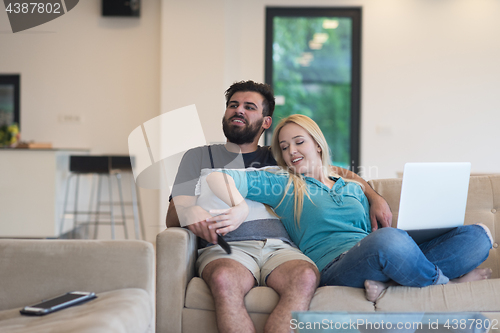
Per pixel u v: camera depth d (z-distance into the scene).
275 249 1.74
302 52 5.08
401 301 1.48
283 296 1.46
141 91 5.01
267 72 5.05
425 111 5.01
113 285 1.55
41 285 1.54
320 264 1.68
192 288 1.56
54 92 5.03
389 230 1.47
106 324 1.17
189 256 1.65
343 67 5.08
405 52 4.99
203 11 4.79
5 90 5.09
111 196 4.88
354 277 1.52
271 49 5.04
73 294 1.46
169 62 4.80
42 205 4.27
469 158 5.02
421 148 5.02
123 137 5.02
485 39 4.97
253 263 1.66
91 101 5.04
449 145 5.02
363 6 4.96
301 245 1.81
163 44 4.79
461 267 1.62
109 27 5.01
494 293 1.50
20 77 5.03
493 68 4.98
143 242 1.60
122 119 5.03
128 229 5.00
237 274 1.51
